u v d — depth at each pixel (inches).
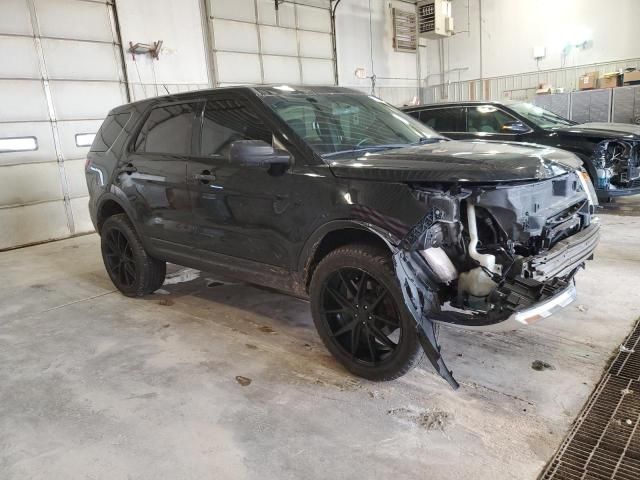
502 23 525.3
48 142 303.9
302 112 123.0
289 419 95.7
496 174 90.7
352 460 83.1
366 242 103.3
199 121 136.7
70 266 230.1
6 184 288.0
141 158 152.2
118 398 107.0
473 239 96.6
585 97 410.9
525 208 99.7
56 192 309.7
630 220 236.2
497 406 95.7
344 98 140.3
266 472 81.4
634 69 422.0
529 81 518.9
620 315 132.3
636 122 388.8
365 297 104.1
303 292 115.6
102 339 138.9
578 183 116.8
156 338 137.2
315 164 107.8
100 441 92.2
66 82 309.3
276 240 115.3
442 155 102.8
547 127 263.3
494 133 272.8
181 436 92.2
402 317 96.4
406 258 93.8
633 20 442.0
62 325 151.7
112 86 332.2
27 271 226.8
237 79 410.0
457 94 579.2
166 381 113.0
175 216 141.6
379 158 106.2
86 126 320.5
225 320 147.1
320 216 104.4
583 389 99.6
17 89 288.5
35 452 90.0
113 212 175.0
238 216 122.6
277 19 437.1
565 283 103.0
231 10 400.2
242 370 116.1
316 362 118.0
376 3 535.8
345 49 508.7
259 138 119.8
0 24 279.6
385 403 99.2
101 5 322.7
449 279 97.3
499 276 93.7
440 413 94.6
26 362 127.3
